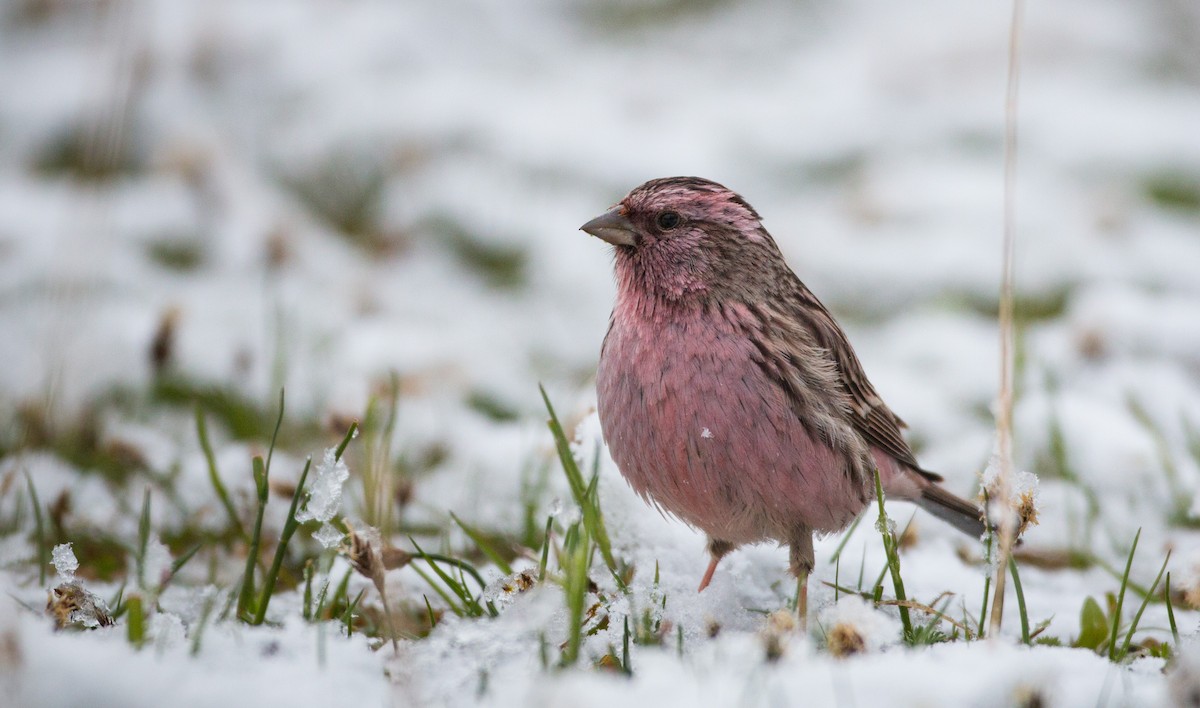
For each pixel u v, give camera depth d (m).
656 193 6.97
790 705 4.66
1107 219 15.77
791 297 7.31
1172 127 18.94
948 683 4.76
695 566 7.24
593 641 5.61
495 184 16.67
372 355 12.55
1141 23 22.34
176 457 9.30
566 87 19.56
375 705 4.70
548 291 15.04
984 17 21.61
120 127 13.75
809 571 6.86
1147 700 4.88
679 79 20.45
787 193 17.38
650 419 6.70
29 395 10.23
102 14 17.52
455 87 18.80
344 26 20.12
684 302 6.77
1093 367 12.13
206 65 18.80
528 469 8.69
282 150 17.73
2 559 7.54
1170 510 9.20
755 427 6.58
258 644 5.16
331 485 5.64
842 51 21.78
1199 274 15.02
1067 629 6.70
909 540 7.97
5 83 18.02
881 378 12.34
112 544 7.91
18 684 4.32
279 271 14.06
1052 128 18.91
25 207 14.81
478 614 6.20
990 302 14.70
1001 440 5.75
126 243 14.41
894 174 17.39
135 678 4.54
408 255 15.51
